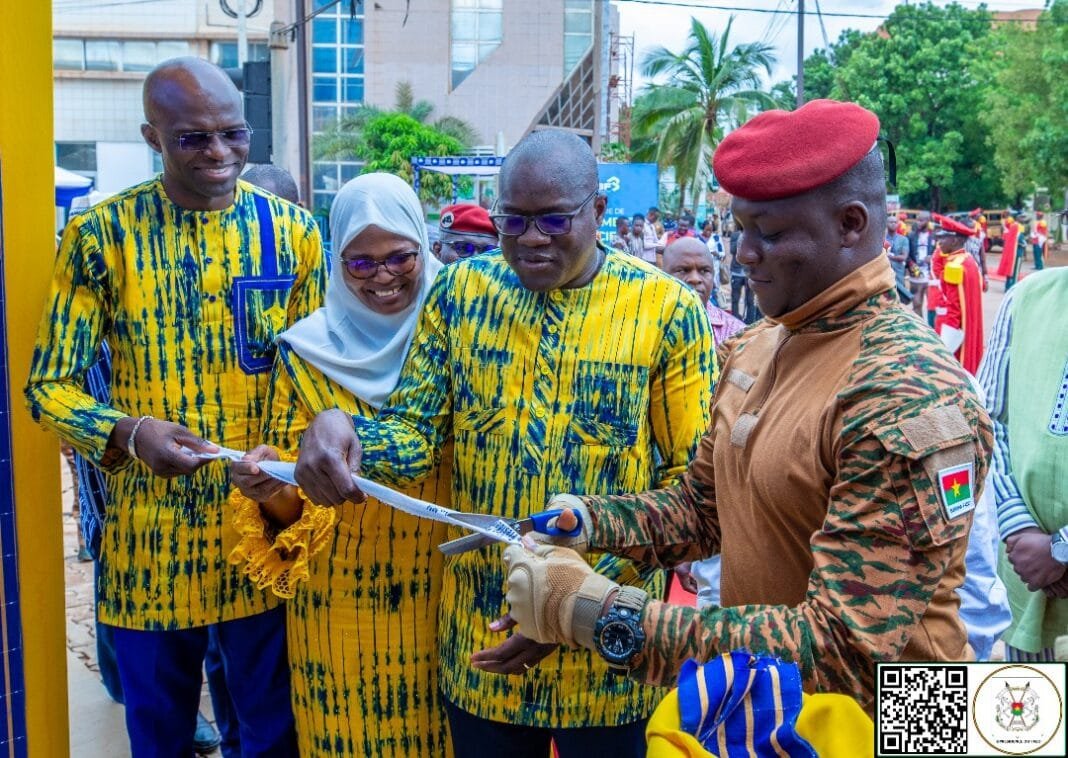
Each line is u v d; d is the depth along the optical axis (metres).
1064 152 38.66
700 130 36.34
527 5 38.06
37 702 2.90
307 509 2.66
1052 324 2.81
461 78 38.28
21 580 2.86
